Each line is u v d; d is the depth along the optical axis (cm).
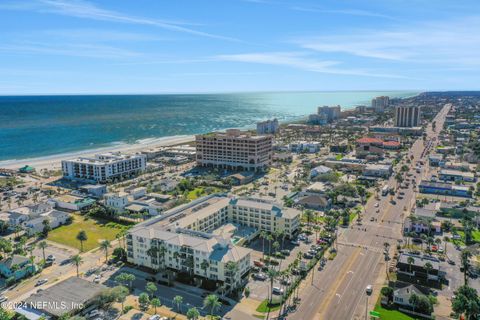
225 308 14350
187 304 14612
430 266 16300
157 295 15238
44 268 17412
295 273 16950
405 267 16812
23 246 19688
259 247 19850
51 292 14400
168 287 15850
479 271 16988
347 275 16900
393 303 14700
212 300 13162
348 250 19450
